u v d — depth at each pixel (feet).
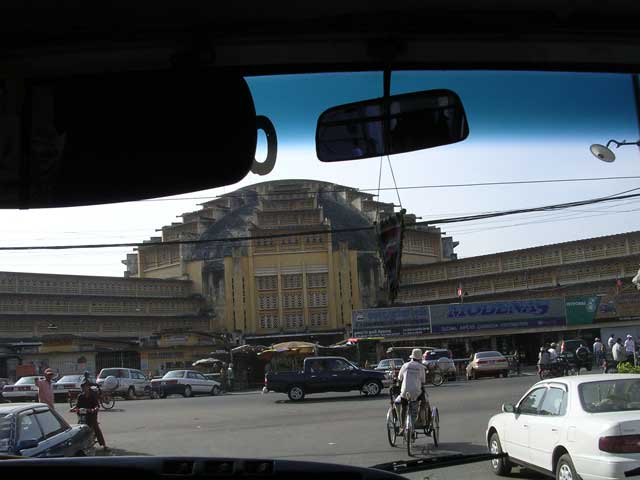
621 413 25.96
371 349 157.79
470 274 186.50
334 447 44.62
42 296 176.04
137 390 123.85
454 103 9.81
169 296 197.06
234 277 197.36
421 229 192.44
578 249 171.83
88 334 180.04
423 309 161.38
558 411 28.48
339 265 195.72
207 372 162.81
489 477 32.22
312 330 193.47
